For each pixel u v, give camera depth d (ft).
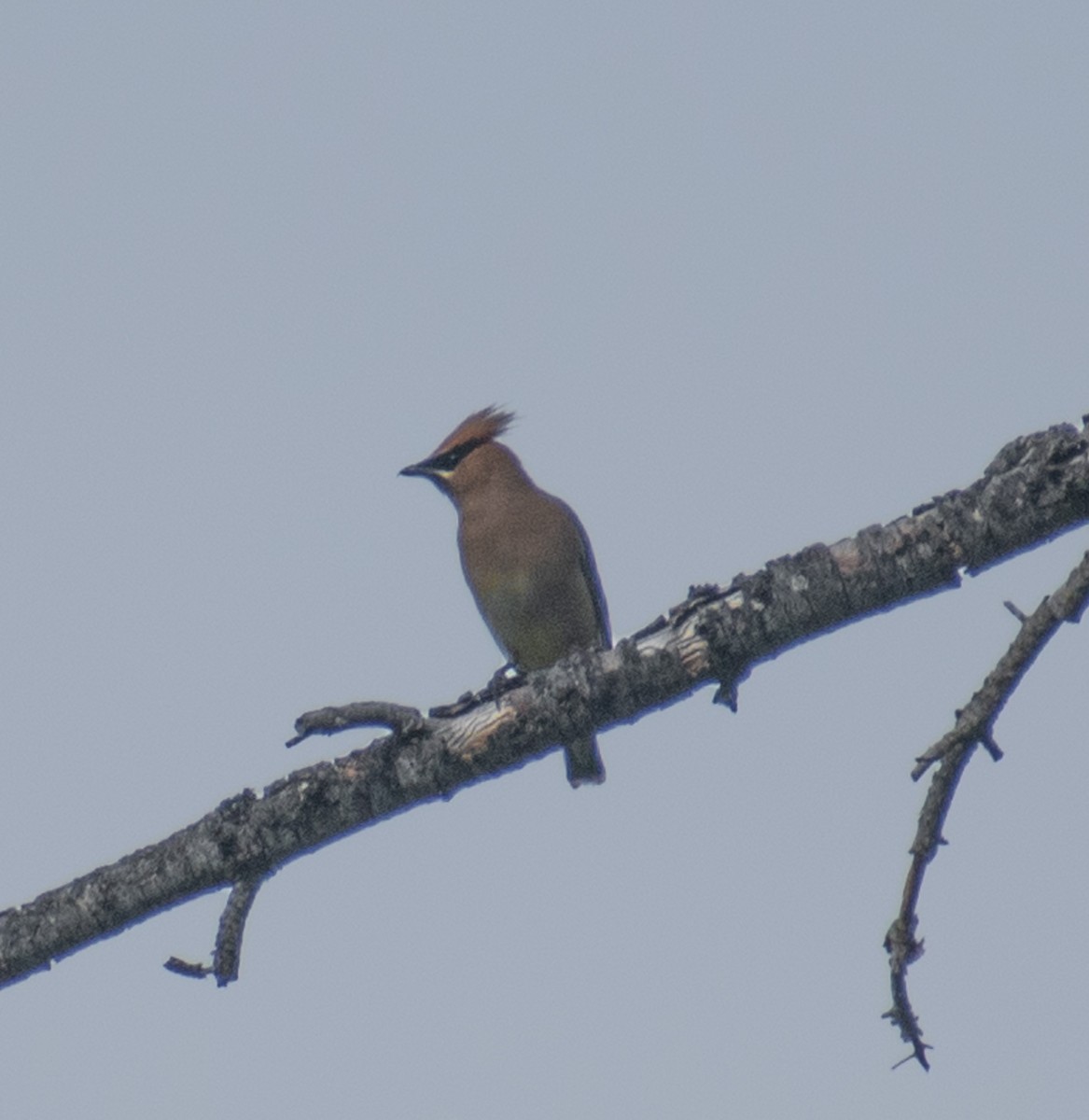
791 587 33.47
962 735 29.48
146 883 34.30
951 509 32.71
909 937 29.71
